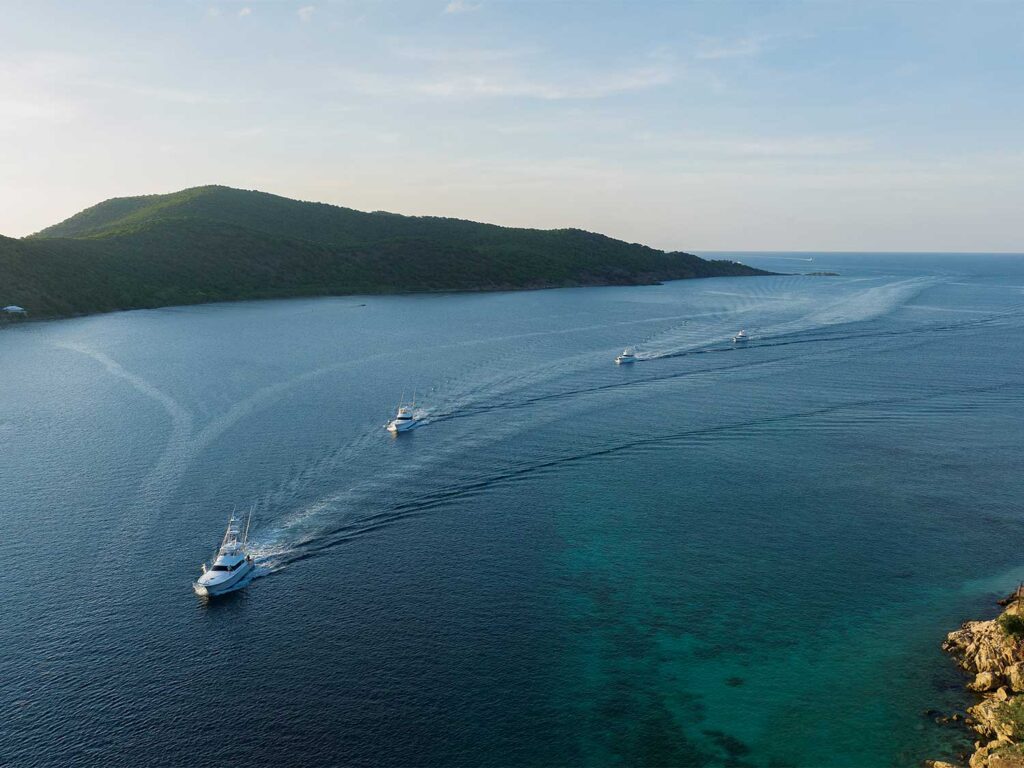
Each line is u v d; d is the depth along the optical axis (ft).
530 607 191.01
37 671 160.35
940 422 347.77
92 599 187.83
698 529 235.20
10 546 213.05
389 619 183.83
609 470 283.79
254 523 231.09
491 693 158.30
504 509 247.91
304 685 158.30
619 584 202.80
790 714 153.58
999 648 163.12
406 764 138.00
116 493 251.19
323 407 360.69
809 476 278.67
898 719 151.43
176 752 138.62
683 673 166.61
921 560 216.13
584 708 154.71
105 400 372.17
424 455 294.46
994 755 132.36
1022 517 243.19
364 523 234.38
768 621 186.70
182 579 198.59
